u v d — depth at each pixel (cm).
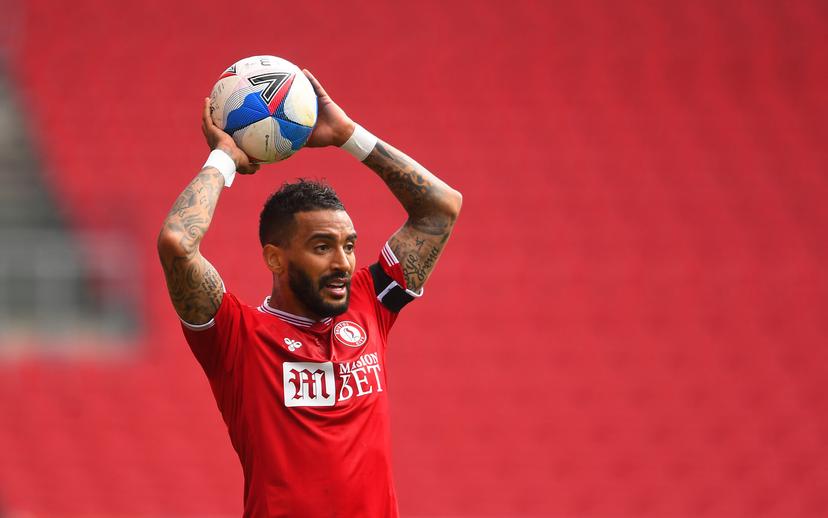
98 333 4441
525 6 5762
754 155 5406
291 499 1045
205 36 5544
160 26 5553
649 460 4306
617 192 5225
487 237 4997
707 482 4272
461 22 5703
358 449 1080
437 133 5350
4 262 4428
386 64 5538
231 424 1108
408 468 4194
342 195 4903
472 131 5375
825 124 5522
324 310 1096
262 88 1125
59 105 5269
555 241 5000
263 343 1097
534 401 4453
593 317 4756
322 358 1105
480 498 4109
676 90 5575
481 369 4525
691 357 4650
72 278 4503
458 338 4619
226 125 1127
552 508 4150
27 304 4400
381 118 5381
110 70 5406
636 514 4184
